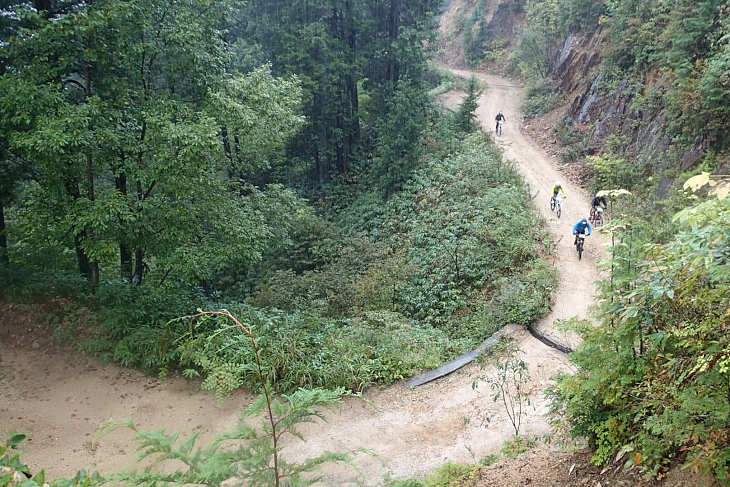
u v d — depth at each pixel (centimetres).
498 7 4806
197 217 1244
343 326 1332
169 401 937
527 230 1775
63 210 1091
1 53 1010
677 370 414
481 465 666
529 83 3625
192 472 334
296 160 2781
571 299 1370
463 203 2072
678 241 377
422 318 1537
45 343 1057
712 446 350
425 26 3025
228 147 1680
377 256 1812
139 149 1086
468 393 973
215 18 1266
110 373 1005
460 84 4066
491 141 2692
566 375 548
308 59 2486
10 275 1170
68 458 780
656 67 2208
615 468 469
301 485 355
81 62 1119
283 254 2009
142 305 1130
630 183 2020
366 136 3002
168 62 1205
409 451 797
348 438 844
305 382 973
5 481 242
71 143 946
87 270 1345
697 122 1744
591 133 2473
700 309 400
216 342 1011
